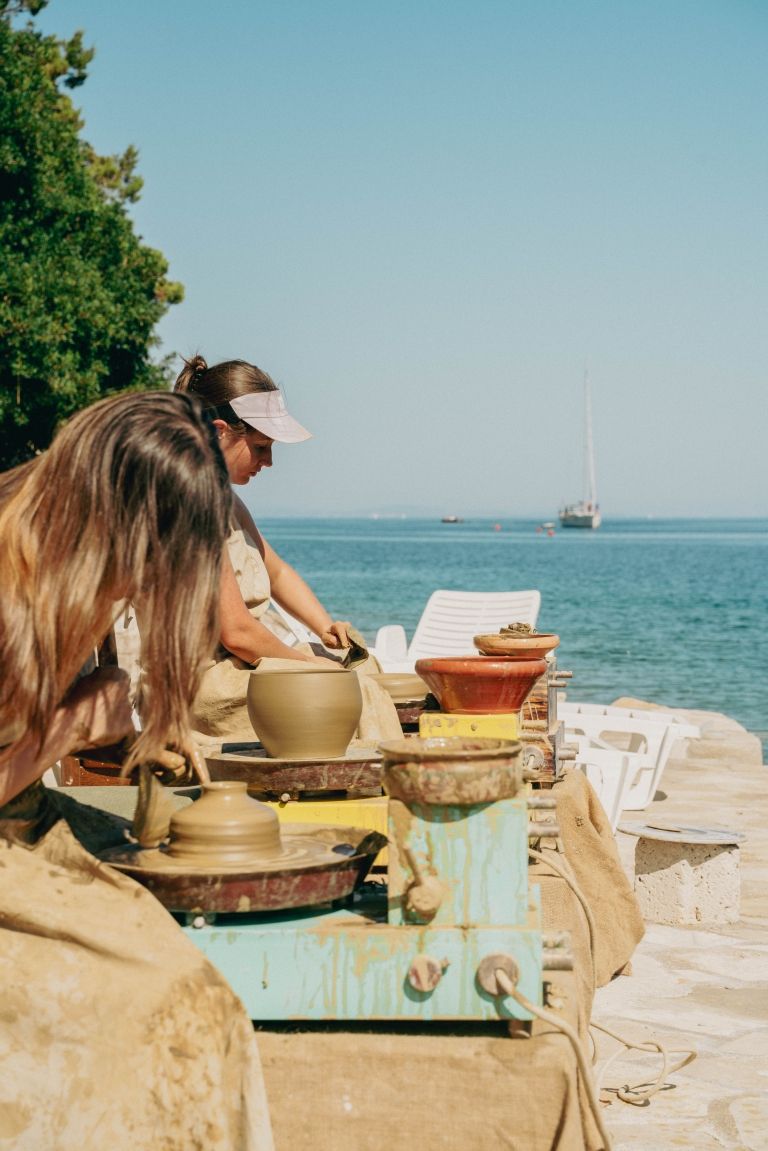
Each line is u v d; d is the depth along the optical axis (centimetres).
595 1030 353
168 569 184
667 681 2242
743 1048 338
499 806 184
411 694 357
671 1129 277
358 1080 179
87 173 2250
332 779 242
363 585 5903
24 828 193
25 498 186
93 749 211
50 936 176
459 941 180
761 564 9038
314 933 183
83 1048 171
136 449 182
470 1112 176
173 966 173
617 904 354
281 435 377
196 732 324
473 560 9694
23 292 1741
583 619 3966
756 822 749
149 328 2198
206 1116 168
